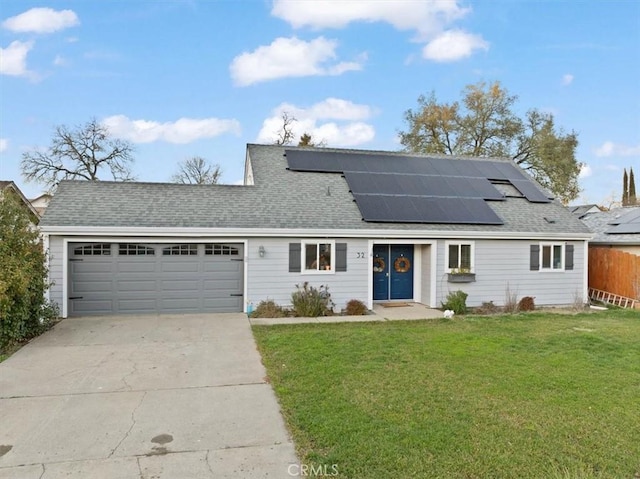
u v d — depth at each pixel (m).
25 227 9.27
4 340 8.24
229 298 12.29
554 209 15.93
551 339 9.09
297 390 5.89
